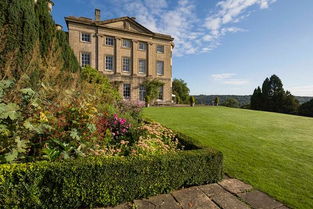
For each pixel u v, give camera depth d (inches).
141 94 759.1
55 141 91.4
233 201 87.9
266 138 226.7
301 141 218.7
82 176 76.5
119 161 83.7
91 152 102.0
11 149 75.7
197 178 102.0
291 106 1013.2
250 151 169.0
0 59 151.7
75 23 631.2
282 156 159.0
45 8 257.4
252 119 403.5
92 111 119.6
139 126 155.9
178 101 1130.0
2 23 154.9
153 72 774.5
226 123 323.6
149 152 112.2
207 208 81.7
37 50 176.4
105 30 676.7
